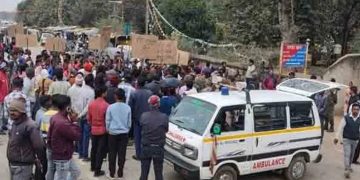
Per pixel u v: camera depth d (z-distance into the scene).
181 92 12.66
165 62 17.33
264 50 28.45
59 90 11.30
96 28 56.53
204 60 27.80
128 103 11.45
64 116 8.25
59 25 71.69
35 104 12.23
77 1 74.00
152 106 9.41
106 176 10.55
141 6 57.22
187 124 10.20
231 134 9.93
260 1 28.11
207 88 13.41
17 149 7.04
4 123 13.25
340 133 11.82
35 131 7.02
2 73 12.91
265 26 27.92
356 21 27.58
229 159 9.95
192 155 9.65
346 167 11.78
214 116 9.79
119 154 10.33
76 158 11.69
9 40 30.44
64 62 16.02
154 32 37.38
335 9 27.03
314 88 14.61
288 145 10.82
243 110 10.14
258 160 10.38
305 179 11.51
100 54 23.75
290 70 21.09
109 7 70.44
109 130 10.08
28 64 15.62
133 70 13.12
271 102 10.57
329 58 28.44
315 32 27.27
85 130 11.29
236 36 29.27
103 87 10.33
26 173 7.14
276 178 11.27
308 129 11.15
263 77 19.14
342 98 19.59
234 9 29.39
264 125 10.41
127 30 35.25
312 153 11.30
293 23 25.78
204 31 36.94
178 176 10.98
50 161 8.48
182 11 36.62
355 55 19.73
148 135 9.30
